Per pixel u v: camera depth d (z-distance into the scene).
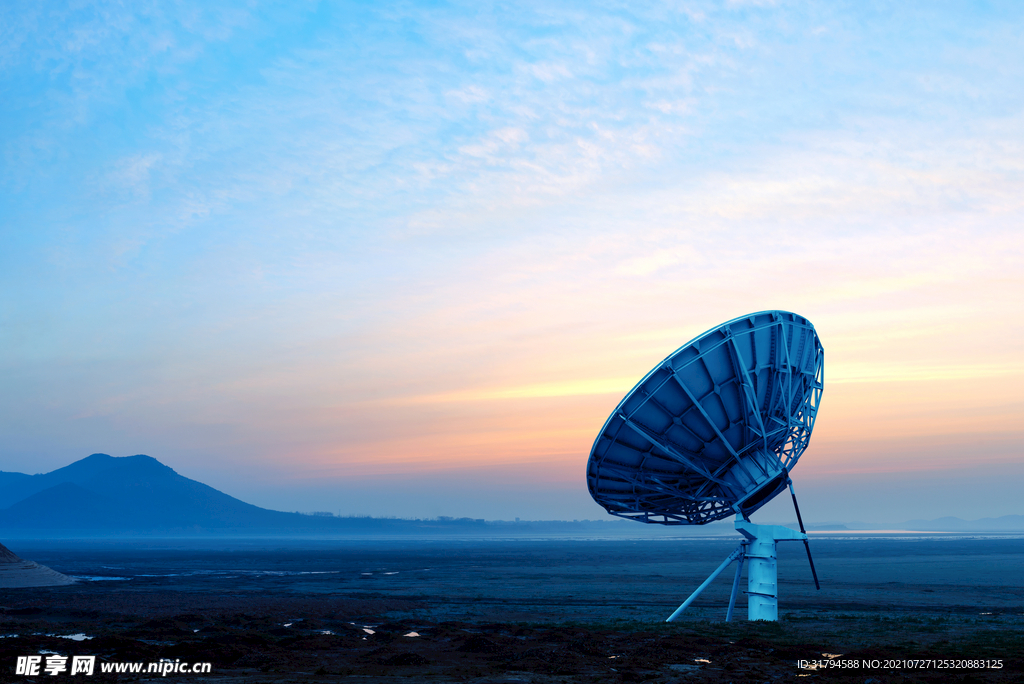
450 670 32.69
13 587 90.44
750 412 42.72
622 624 51.22
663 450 43.00
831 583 95.88
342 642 42.03
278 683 28.58
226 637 42.06
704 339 41.59
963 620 54.44
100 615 58.31
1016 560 158.00
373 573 130.50
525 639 43.31
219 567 156.38
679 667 32.94
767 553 44.22
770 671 31.81
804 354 44.38
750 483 43.66
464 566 154.75
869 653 35.94
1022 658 34.88
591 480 45.56
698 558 186.50
